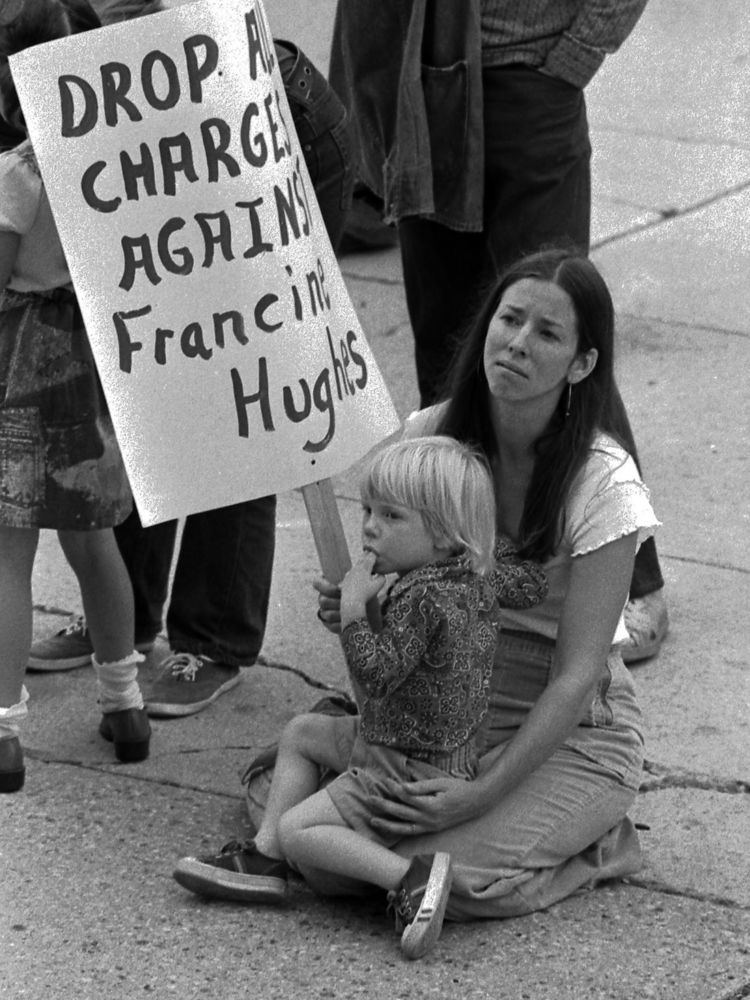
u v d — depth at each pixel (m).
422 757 7.01
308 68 8.67
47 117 6.95
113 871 7.50
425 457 6.86
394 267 16.19
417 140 9.74
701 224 16.84
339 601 7.34
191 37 6.98
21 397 7.71
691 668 9.41
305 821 7.05
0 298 7.72
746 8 23.02
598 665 7.07
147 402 7.04
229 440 7.11
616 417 7.39
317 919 7.16
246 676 9.41
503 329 7.02
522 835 7.09
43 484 7.75
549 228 9.85
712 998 6.66
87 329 7.01
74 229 6.99
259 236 7.11
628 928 7.12
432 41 9.66
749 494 11.69
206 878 7.09
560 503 7.09
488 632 6.99
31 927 7.07
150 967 6.81
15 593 7.92
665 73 21.06
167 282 7.03
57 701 9.09
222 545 8.98
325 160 8.77
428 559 6.97
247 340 7.09
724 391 13.42
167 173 7.00
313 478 7.23
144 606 9.37
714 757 8.49
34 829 7.82
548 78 9.65
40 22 7.31
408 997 6.62
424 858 6.86
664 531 11.15
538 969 6.82
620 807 7.31
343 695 9.20
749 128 19.44
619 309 15.00
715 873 7.54
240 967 6.82
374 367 7.63
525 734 7.00
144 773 8.38
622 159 18.52
